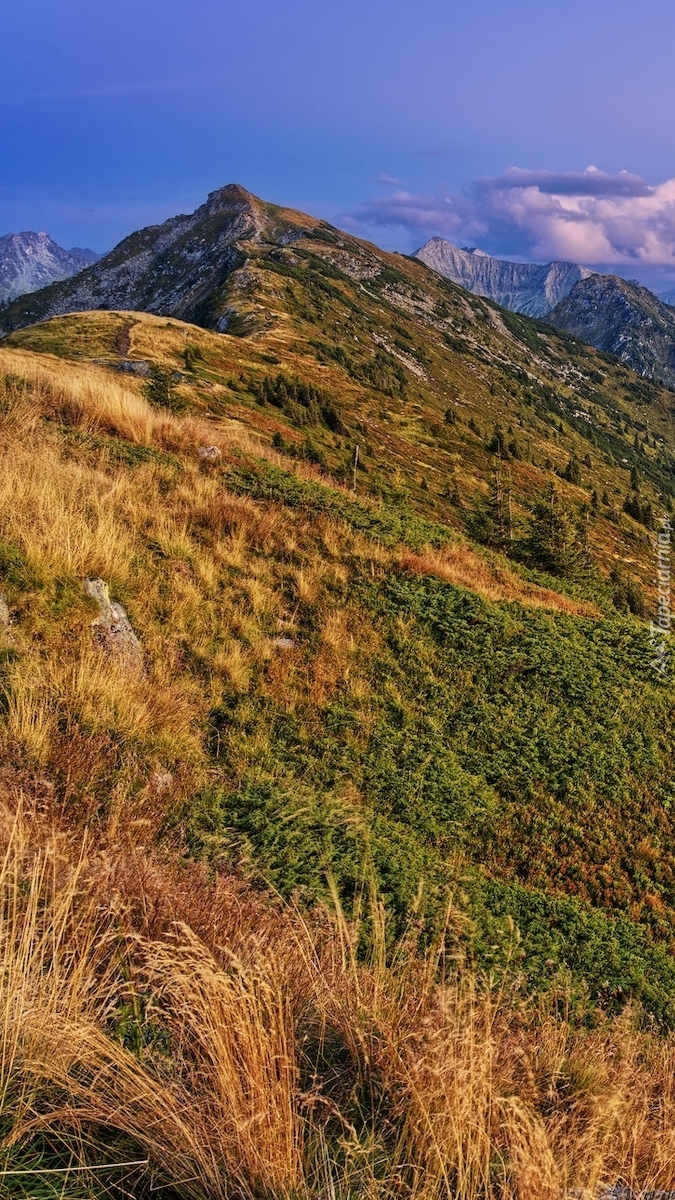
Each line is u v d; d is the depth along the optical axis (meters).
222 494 14.19
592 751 11.48
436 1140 2.69
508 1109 2.95
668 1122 3.82
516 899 7.92
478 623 13.79
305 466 20.66
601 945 7.60
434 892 6.90
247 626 10.62
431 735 10.54
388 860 7.15
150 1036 3.14
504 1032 4.18
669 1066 5.00
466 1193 2.62
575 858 9.38
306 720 9.59
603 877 9.22
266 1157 2.53
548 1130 3.34
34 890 3.29
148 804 6.19
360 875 6.56
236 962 3.01
